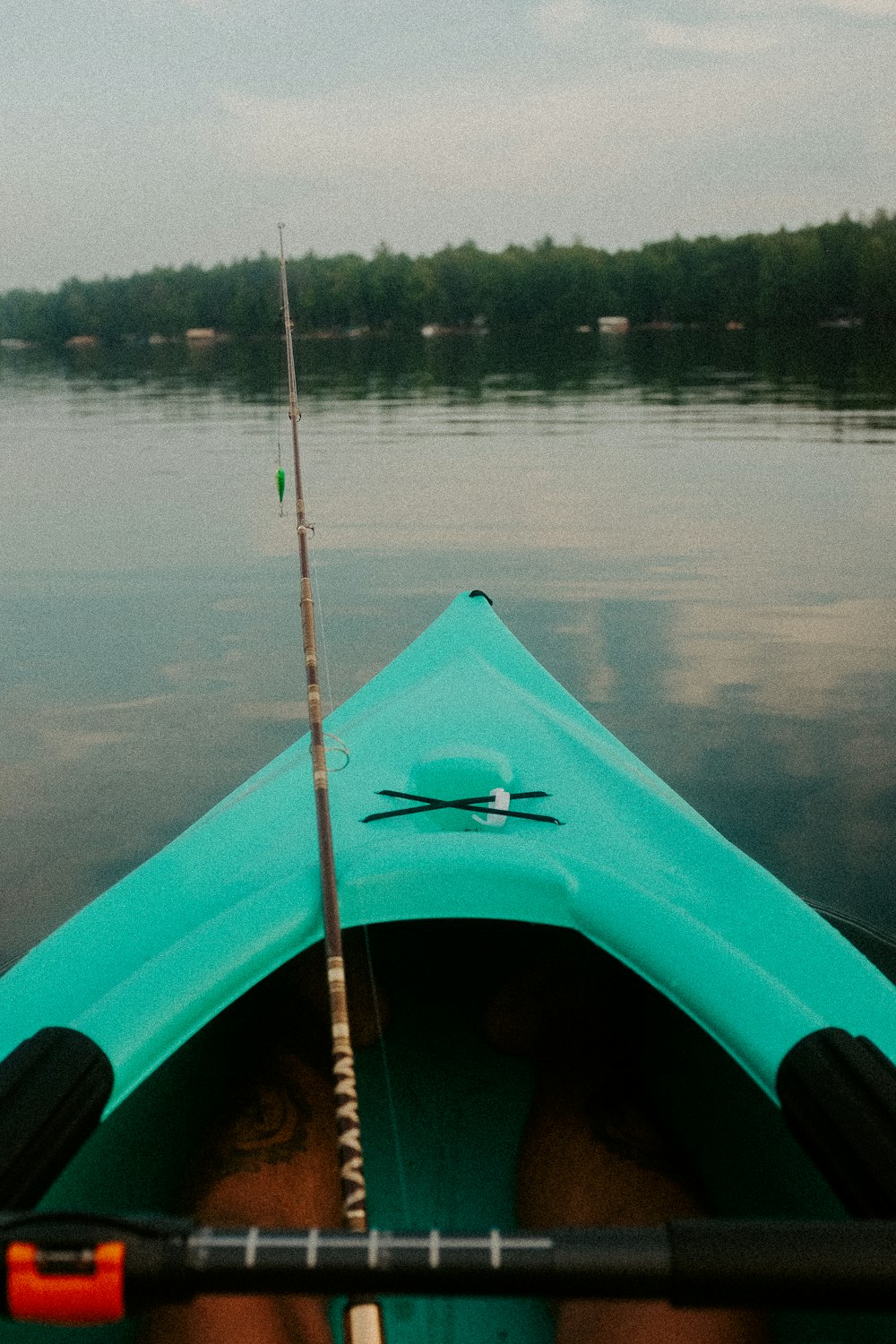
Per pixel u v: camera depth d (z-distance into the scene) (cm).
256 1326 192
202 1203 228
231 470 1276
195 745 495
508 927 318
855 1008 215
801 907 248
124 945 236
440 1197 255
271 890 242
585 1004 275
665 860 267
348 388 2619
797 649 598
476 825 279
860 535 853
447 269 8900
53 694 559
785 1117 188
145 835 418
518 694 379
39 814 434
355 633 645
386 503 1058
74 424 1894
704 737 489
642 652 599
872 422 1565
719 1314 193
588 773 317
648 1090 266
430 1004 317
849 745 478
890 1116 171
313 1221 238
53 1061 188
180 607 704
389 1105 281
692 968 217
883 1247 116
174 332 9519
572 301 8644
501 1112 280
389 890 241
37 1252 114
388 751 333
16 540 909
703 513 964
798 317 7188
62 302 9619
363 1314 147
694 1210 223
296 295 8969
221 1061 276
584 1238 117
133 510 1036
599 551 830
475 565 797
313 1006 280
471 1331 224
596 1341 192
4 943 349
